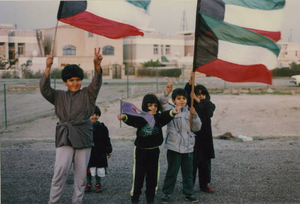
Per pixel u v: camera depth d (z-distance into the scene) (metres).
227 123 15.06
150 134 4.78
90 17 4.84
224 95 23.12
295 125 14.38
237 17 4.99
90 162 5.36
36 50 46.69
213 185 5.74
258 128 14.04
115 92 25.44
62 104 4.49
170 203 4.95
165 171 6.57
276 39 4.98
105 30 4.88
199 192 5.43
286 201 5.00
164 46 57.31
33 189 5.53
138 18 4.94
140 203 5.02
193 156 5.32
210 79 37.41
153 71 50.41
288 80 32.25
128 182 5.94
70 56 46.75
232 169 6.62
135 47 55.19
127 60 56.28
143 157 4.80
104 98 22.31
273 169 6.59
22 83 28.20
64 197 5.24
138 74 51.09
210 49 5.01
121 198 5.20
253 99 20.73
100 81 4.51
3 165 6.91
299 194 5.28
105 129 5.48
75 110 4.47
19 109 18.73
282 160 7.25
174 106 5.20
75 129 4.43
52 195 4.38
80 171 4.50
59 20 4.72
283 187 5.59
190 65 55.44
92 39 49.38
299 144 9.05
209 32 4.99
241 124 14.84
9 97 22.28
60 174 4.35
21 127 15.04
